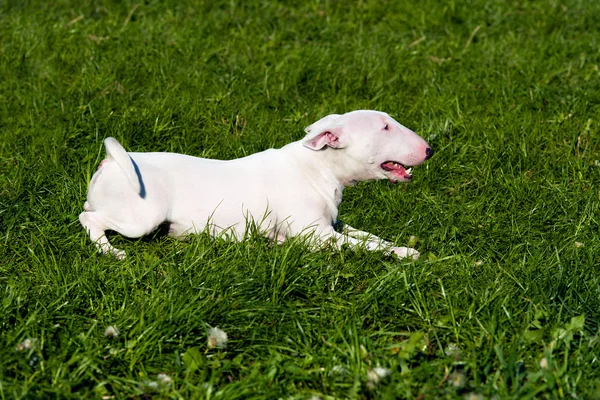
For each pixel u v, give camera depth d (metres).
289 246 3.58
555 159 4.27
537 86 4.77
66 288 3.45
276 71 4.93
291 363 3.27
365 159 3.69
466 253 3.75
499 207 4.01
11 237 3.74
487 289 3.46
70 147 4.27
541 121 4.52
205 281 3.47
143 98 4.66
